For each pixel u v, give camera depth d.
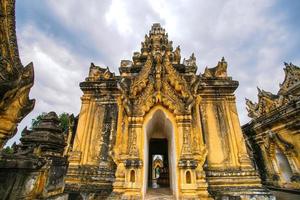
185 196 7.21
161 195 8.43
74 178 10.15
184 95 9.16
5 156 5.09
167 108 9.05
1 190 4.86
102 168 10.55
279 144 14.83
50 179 6.75
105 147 11.20
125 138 8.65
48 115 12.91
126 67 13.30
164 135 11.47
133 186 7.43
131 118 8.70
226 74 12.88
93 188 9.77
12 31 5.03
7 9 4.99
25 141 11.18
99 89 12.74
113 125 11.78
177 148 8.23
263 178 17.20
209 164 10.50
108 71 13.30
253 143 19.12
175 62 14.12
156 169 31.11
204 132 11.33
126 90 9.52
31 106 5.36
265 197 9.31
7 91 4.51
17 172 5.31
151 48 15.39
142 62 14.15
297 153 13.31
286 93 16.03
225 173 10.13
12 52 4.92
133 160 7.79
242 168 10.28
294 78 15.62
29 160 5.63
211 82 12.44
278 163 15.74
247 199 9.29
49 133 11.73
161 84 9.35
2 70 4.60
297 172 13.31
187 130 8.44
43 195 6.21
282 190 14.67
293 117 13.30
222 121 11.62
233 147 10.92
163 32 16.89
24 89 4.96
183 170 7.66
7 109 4.66
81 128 11.70
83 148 11.17
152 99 9.01
